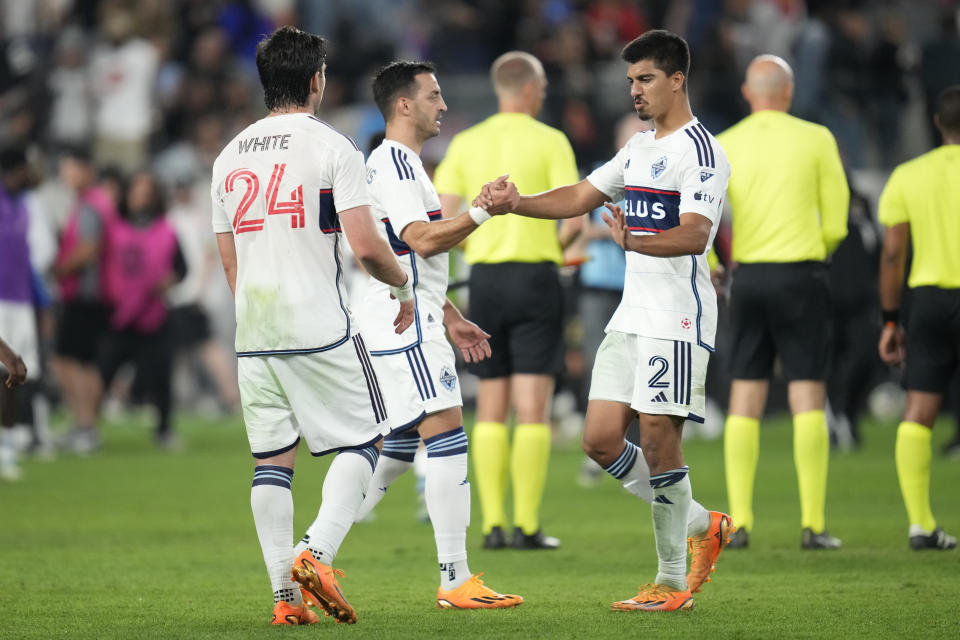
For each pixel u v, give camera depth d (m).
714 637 16.58
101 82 63.53
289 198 17.12
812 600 19.39
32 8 67.25
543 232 26.23
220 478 38.88
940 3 68.31
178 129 64.00
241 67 69.50
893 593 20.00
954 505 31.72
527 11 67.19
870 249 44.53
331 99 64.38
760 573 22.11
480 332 20.27
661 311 18.03
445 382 19.47
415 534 27.97
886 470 39.44
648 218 18.19
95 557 24.45
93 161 62.31
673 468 18.19
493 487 26.11
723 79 59.72
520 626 17.34
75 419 47.94
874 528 27.95
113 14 64.19
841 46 59.19
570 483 38.00
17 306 38.16
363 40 67.19
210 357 59.00
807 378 25.39
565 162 26.47
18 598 19.97
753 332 25.75
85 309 46.97
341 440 17.50
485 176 26.39
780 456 44.19
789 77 26.14
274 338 17.20
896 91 59.19
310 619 17.67
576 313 49.72
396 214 18.94
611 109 58.12
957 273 24.78
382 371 19.69
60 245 46.88
